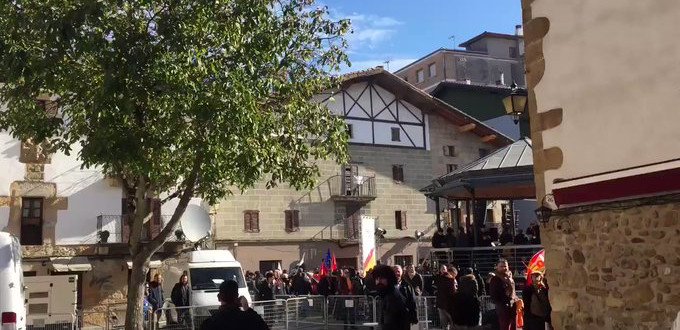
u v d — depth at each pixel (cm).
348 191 3322
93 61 1209
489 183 1686
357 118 3409
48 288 1794
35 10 1126
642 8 698
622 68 716
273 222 3128
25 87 1170
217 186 1519
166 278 2045
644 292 687
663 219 670
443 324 1275
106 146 1110
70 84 1197
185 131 1203
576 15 777
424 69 6166
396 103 3547
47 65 1091
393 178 3469
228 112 1136
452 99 4491
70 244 2417
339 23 1361
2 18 1118
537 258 1024
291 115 1366
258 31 1212
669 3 670
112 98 1086
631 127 702
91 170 2489
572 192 762
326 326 1642
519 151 1733
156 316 1510
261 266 3072
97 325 2384
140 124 1172
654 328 674
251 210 3084
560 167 792
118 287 2442
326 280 1869
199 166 1267
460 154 3688
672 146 659
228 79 1135
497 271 997
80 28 1053
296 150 1408
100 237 2431
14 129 1378
